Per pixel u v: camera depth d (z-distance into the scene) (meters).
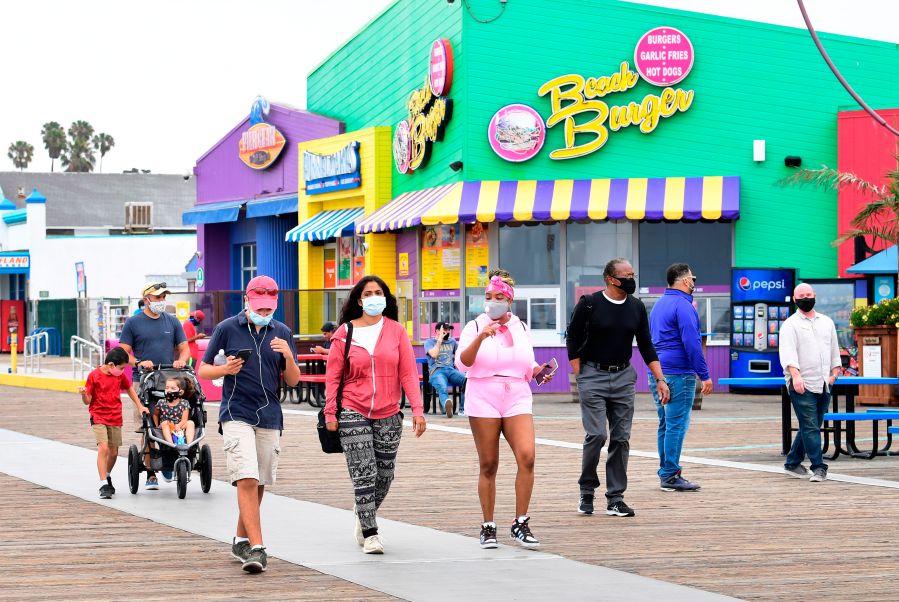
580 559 13.68
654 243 38.97
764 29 39.25
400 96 43.44
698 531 15.42
